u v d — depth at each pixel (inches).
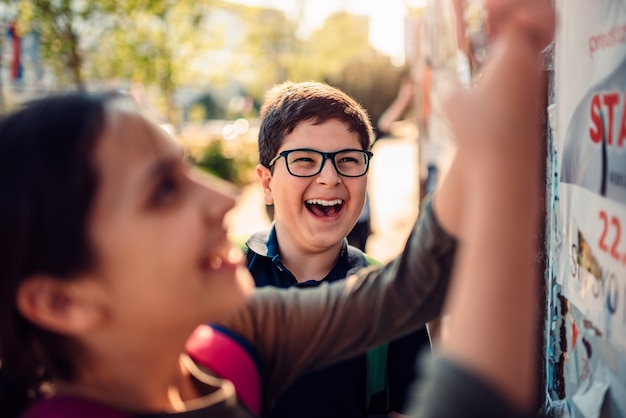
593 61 45.4
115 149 34.3
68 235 32.9
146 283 34.6
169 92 477.4
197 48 479.5
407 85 253.0
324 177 73.0
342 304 44.1
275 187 76.4
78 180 33.0
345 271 77.0
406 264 41.2
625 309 40.1
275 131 77.2
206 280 36.4
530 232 27.4
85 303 34.5
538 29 29.3
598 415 45.0
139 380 37.2
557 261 56.4
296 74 844.6
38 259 33.2
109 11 407.2
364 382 65.5
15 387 37.1
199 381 39.8
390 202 449.7
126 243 34.0
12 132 34.7
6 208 33.3
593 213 45.9
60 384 37.9
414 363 66.9
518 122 28.0
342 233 74.9
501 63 29.0
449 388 24.3
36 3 379.9
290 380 45.7
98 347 36.4
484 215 27.0
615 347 42.1
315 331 44.4
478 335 25.4
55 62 403.2
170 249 34.6
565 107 52.4
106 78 431.5
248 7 639.1
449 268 38.8
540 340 62.9
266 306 45.2
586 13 46.7
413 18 228.4
